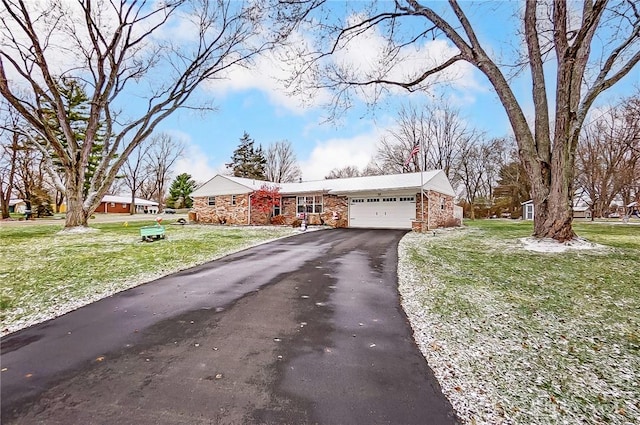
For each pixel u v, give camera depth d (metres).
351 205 19.62
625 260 7.63
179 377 2.75
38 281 5.82
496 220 32.06
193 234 14.25
